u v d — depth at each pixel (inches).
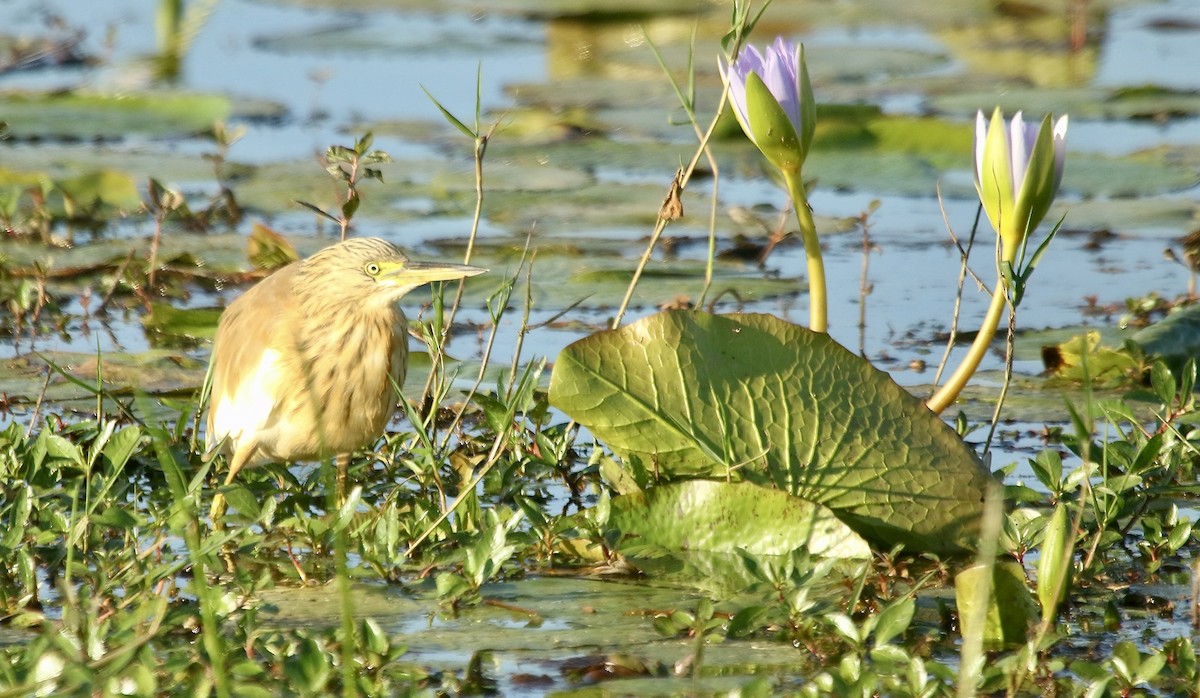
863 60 1035.9
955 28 1213.1
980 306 567.8
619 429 346.6
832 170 760.3
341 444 393.7
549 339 516.7
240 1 1282.0
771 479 343.3
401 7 1206.3
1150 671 264.5
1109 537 334.3
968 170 775.1
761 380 343.0
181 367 467.5
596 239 651.5
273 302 392.5
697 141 835.4
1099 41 1141.7
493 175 732.7
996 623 293.4
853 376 343.3
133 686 252.5
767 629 299.4
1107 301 570.9
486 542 314.7
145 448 388.2
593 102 901.8
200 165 730.8
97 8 1202.0
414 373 468.8
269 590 318.7
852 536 331.6
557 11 1155.3
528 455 380.5
